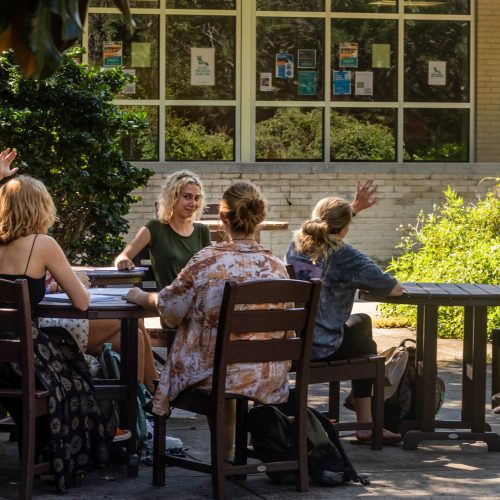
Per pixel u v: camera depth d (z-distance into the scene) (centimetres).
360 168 1650
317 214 696
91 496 578
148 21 1641
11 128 1079
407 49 1702
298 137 1681
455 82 1711
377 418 699
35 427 602
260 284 565
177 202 805
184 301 580
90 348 702
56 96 1101
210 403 568
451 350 1098
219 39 1658
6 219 591
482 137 1711
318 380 665
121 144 1631
